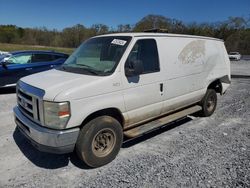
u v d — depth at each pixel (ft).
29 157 13.57
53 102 10.83
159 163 12.89
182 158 13.44
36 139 11.53
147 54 14.39
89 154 12.04
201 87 19.11
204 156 13.70
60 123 10.91
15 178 11.55
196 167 12.46
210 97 20.67
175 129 18.13
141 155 13.84
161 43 15.39
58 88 11.28
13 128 17.85
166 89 15.52
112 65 12.89
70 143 11.33
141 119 14.52
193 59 17.90
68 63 15.16
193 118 20.77
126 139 15.34
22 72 29.89
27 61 30.55
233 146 15.07
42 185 11.01
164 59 15.34
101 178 11.55
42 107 11.18
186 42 17.33
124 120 13.47
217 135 16.94
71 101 11.02
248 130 17.94
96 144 12.39
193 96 18.37
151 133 17.26
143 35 14.47
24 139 15.85
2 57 29.84
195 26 174.70
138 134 13.98
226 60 22.47
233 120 20.31
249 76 49.96
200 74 18.74
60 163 12.97
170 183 11.05
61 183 11.17
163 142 15.69
